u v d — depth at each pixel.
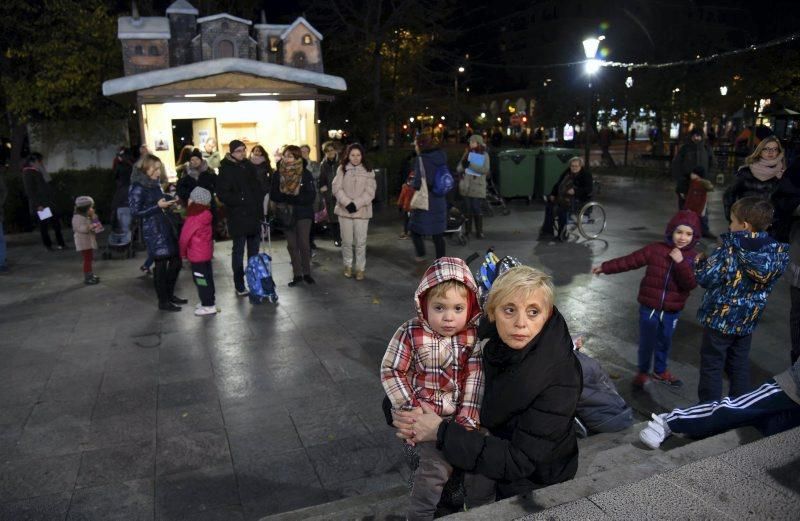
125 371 5.72
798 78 22.27
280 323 6.97
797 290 4.91
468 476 2.47
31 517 3.59
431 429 2.12
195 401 5.08
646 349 5.13
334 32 20.11
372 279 8.77
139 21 13.27
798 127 22.42
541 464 2.09
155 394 5.22
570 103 25.73
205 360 5.95
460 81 26.33
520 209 14.94
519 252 10.17
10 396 5.23
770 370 5.47
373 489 3.84
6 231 13.62
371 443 4.38
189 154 12.14
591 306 7.35
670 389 5.12
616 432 3.51
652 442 3.13
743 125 31.08
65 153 18.39
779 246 4.00
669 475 2.14
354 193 8.50
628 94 23.86
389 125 23.41
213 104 13.66
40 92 16.23
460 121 24.20
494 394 2.07
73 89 16.70
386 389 2.37
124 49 13.23
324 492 3.81
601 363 5.69
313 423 4.68
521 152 15.50
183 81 11.60
